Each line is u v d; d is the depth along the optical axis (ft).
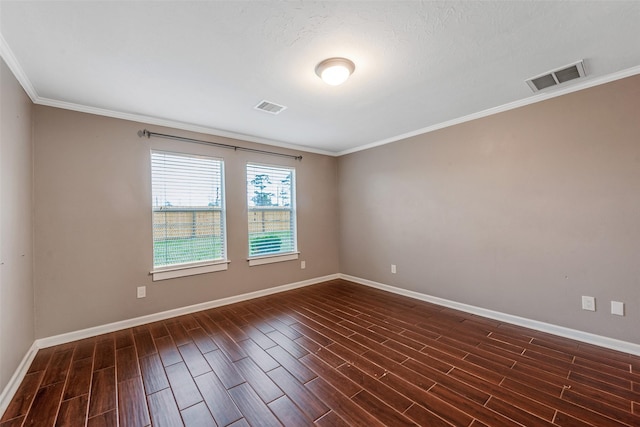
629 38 5.78
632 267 7.26
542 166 8.69
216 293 11.54
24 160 7.32
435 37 5.71
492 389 5.95
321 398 5.76
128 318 9.52
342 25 5.30
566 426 4.90
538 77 7.47
